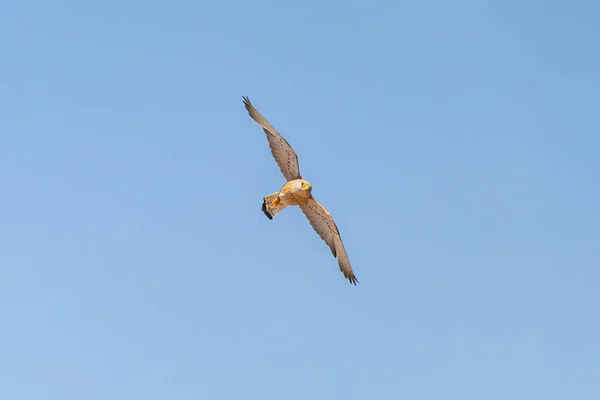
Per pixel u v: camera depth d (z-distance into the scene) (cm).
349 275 2361
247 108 2277
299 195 2175
